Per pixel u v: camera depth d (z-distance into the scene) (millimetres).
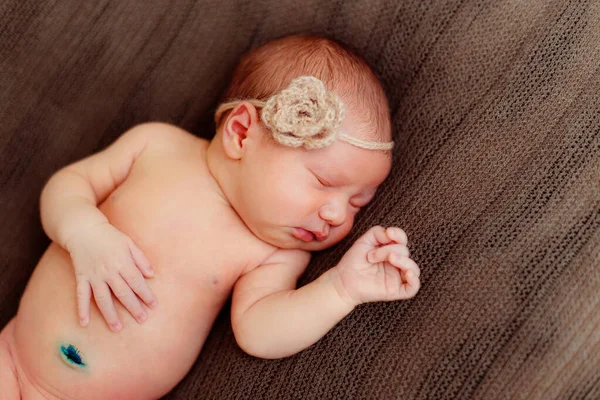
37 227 1085
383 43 984
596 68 816
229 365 863
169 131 1030
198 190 938
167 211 920
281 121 815
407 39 958
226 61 1103
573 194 756
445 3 926
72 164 1013
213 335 944
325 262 903
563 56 835
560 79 826
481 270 756
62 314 871
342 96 863
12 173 1068
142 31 1074
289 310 818
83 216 901
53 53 1055
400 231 805
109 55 1074
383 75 990
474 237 781
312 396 785
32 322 885
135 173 984
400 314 784
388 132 896
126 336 864
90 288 866
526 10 871
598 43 827
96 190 1002
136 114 1118
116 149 1011
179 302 891
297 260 945
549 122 808
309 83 825
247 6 1070
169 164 976
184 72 1105
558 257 731
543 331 703
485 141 837
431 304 769
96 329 860
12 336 925
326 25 1033
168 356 888
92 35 1061
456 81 900
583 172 764
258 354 835
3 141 1056
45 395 892
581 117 795
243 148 900
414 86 943
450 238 798
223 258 911
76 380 864
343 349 794
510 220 771
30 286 925
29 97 1061
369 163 860
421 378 733
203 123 1146
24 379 899
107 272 858
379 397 747
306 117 811
